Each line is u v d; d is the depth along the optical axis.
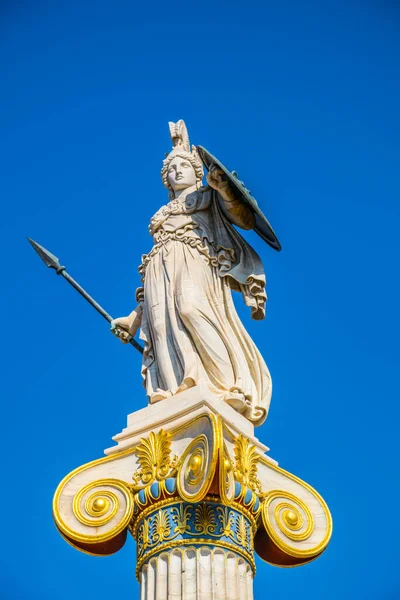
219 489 17.27
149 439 18.14
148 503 17.72
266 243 20.69
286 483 18.92
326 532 18.69
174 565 17.06
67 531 17.77
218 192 20.39
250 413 18.75
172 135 22.23
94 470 18.38
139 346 21.06
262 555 18.72
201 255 20.14
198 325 19.12
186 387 18.55
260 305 20.11
